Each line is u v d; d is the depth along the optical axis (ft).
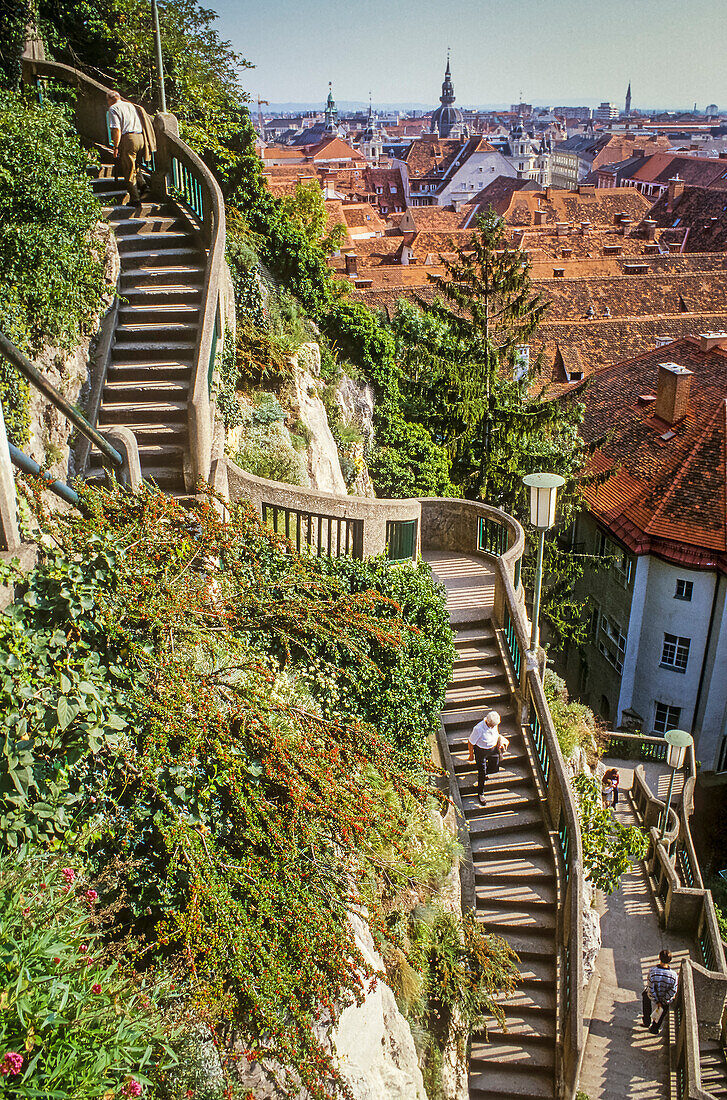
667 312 171.01
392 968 28.76
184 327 39.96
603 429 117.91
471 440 86.02
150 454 35.35
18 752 18.12
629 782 80.84
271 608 27.68
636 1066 45.68
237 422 50.29
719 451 100.73
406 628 30.66
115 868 19.33
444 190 454.40
